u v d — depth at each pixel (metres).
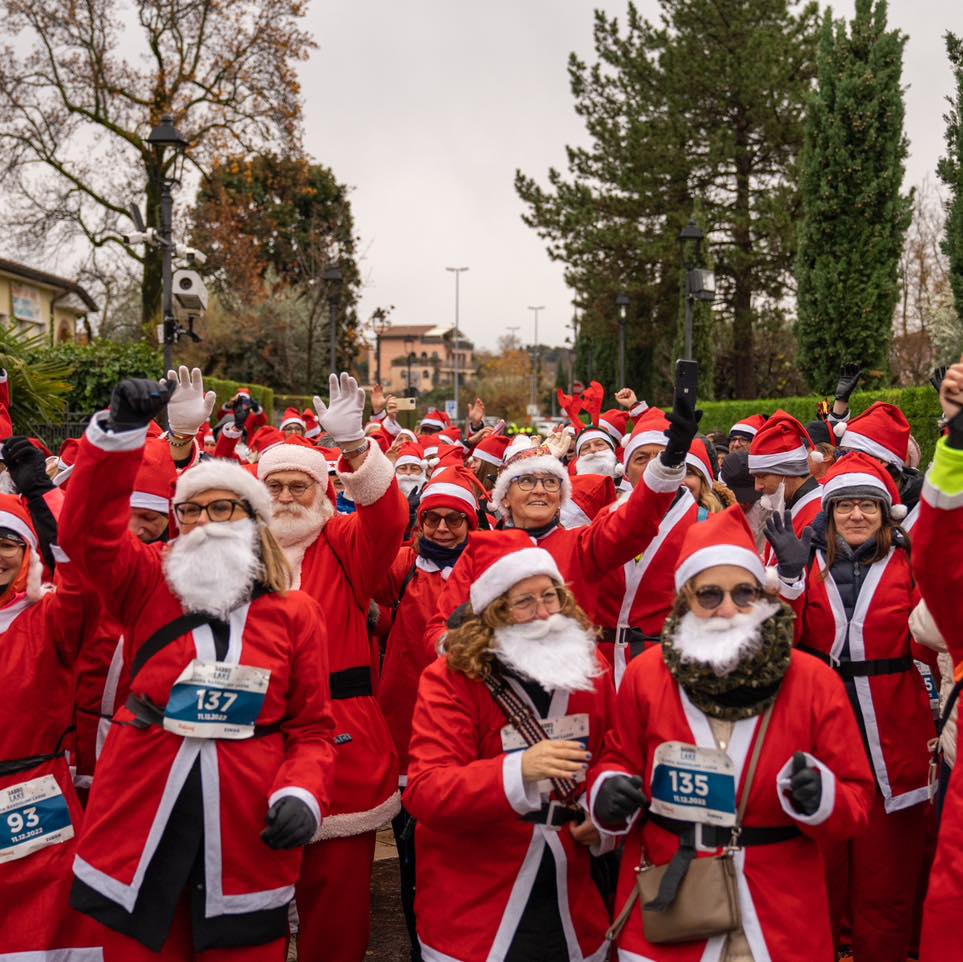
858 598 4.27
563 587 3.40
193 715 3.21
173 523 4.50
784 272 29.25
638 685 3.16
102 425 3.19
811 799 2.79
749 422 8.40
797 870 2.97
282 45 28.16
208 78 28.59
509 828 3.32
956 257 16.70
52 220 28.12
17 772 3.66
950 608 3.12
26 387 12.35
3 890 3.61
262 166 33.00
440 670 3.43
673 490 4.09
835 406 7.29
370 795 4.32
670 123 29.70
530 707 3.35
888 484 4.39
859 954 4.30
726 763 2.95
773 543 4.30
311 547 4.55
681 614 3.13
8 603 3.69
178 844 3.20
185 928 3.26
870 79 18.98
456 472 5.33
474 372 94.88
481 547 3.43
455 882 3.37
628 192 30.98
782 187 28.30
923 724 4.25
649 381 37.88
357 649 4.48
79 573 3.35
